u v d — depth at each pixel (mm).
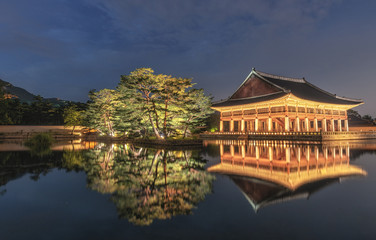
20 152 32688
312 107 69750
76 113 89188
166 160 24734
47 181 15180
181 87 42625
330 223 8547
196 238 7477
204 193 12414
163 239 7445
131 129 51719
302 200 11180
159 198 11656
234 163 22688
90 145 46969
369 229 8008
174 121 45281
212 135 76938
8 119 65875
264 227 8266
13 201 11266
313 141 53188
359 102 78375
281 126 75688
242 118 75812
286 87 72688
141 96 42344
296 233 7789
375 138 64250
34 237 7629
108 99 67188
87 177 16281
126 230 8141
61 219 9164
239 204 10703
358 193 12227
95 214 9648
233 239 7398
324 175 16859
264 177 16250
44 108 109188
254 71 77000
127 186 13852
